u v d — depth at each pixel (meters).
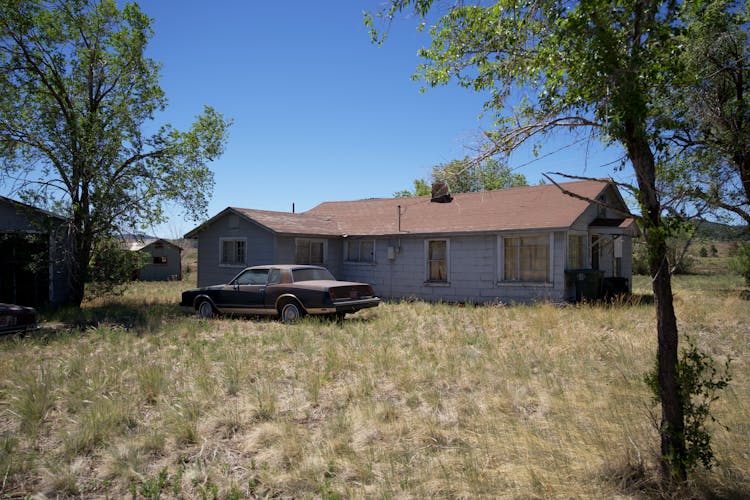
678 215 4.03
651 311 13.67
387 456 4.82
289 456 4.84
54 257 16.64
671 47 4.34
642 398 6.21
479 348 9.45
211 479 4.47
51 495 4.27
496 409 6.09
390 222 21.42
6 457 4.78
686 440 4.17
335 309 12.45
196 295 14.82
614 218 18.11
